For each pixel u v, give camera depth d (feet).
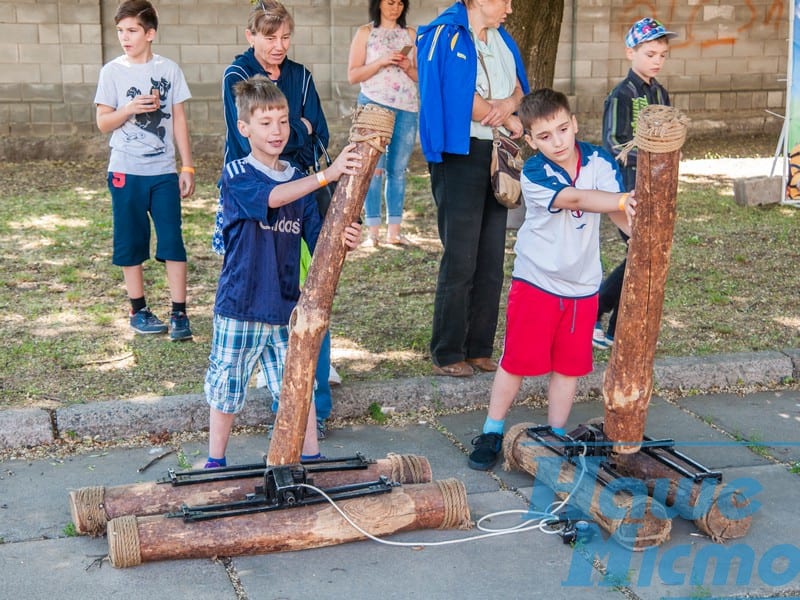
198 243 26.50
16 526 12.42
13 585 11.12
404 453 14.84
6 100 39.06
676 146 11.11
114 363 17.66
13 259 24.38
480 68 16.33
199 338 19.10
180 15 40.01
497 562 11.80
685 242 26.81
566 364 14.25
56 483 13.62
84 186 34.04
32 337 18.94
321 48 41.16
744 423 16.08
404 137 25.40
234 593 11.06
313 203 13.14
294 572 11.50
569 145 13.14
